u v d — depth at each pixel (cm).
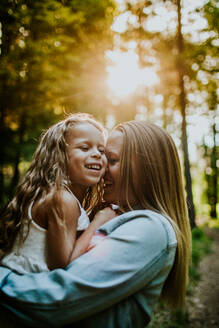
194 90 1157
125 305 102
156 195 129
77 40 634
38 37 527
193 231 1043
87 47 661
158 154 133
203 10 873
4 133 708
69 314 94
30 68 536
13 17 492
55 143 137
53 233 112
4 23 498
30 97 600
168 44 999
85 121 147
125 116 905
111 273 99
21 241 119
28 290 98
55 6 493
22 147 727
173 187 135
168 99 1276
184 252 127
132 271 100
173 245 113
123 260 101
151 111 1374
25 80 557
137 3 908
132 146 132
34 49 507
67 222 115
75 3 570
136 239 105
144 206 129
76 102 640
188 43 938
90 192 160
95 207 160
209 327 397
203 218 2317
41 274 104
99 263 100
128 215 118
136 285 101
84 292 95
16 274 111
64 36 542
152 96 1235
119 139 138
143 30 957
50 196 119
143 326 107
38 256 114
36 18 501
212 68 934
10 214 127
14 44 509
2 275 110
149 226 110
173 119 1470
